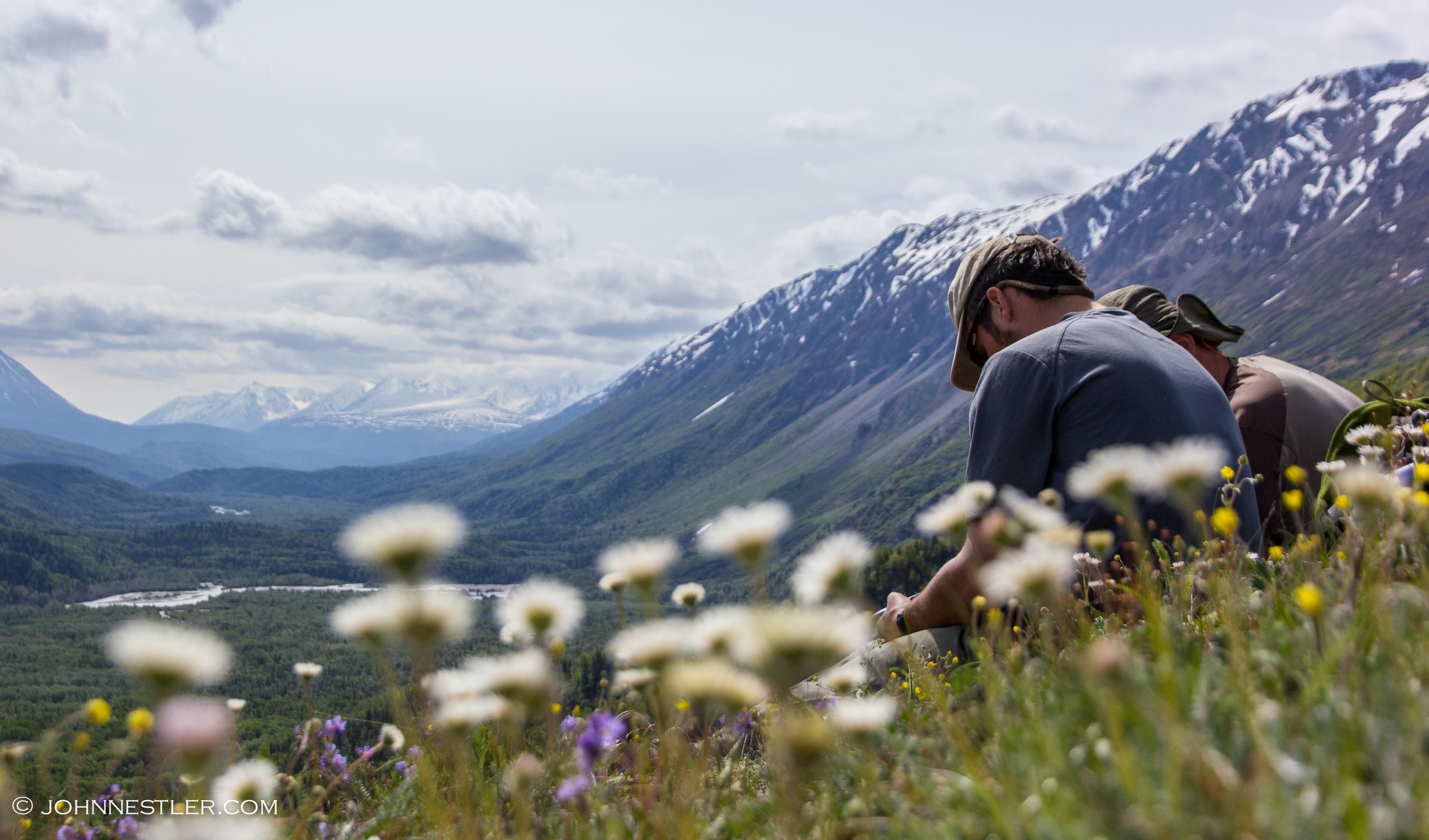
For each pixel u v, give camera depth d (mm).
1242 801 983
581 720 2145
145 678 1108
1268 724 1193
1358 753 1126
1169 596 2328
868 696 2293
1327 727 1189
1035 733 1438
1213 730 1259
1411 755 1056
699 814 1798
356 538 1293
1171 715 1074
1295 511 2371
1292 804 1002
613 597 1675
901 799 1508
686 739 2111
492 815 1896
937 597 3211
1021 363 3885
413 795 2205
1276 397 4723
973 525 3033
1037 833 1122
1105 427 3596
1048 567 1483
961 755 1529
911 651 2086
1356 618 1491
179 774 1269
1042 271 4520
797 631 1081
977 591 3062
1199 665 1664
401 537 1274
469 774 2051
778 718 1537
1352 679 1291
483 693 1683
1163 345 3908
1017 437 3814
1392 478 2012
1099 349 3754
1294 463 4562
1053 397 3752
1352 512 1887
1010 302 4566
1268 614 1893
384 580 1295
